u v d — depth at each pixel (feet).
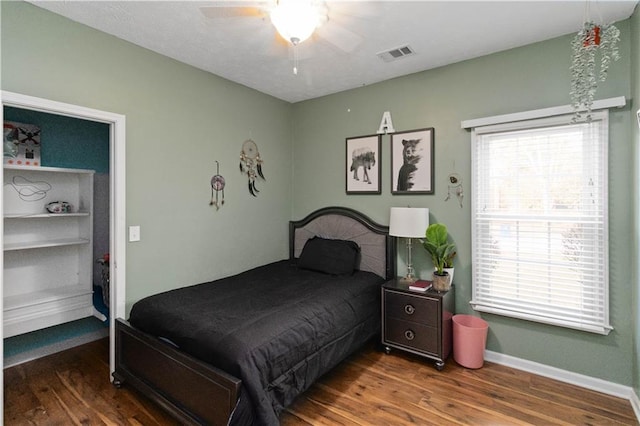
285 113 13.28
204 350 6.02
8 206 9.72
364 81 11.09
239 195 11.34
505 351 8.96
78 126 10.86
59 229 10.85
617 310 7.52
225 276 10.87
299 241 13.10
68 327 10.44
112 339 8.18
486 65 9.12
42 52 6.88
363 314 9.14
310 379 6.95
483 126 9.07
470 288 9.48
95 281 11.48
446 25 7.57
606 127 7.49
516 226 8.75
